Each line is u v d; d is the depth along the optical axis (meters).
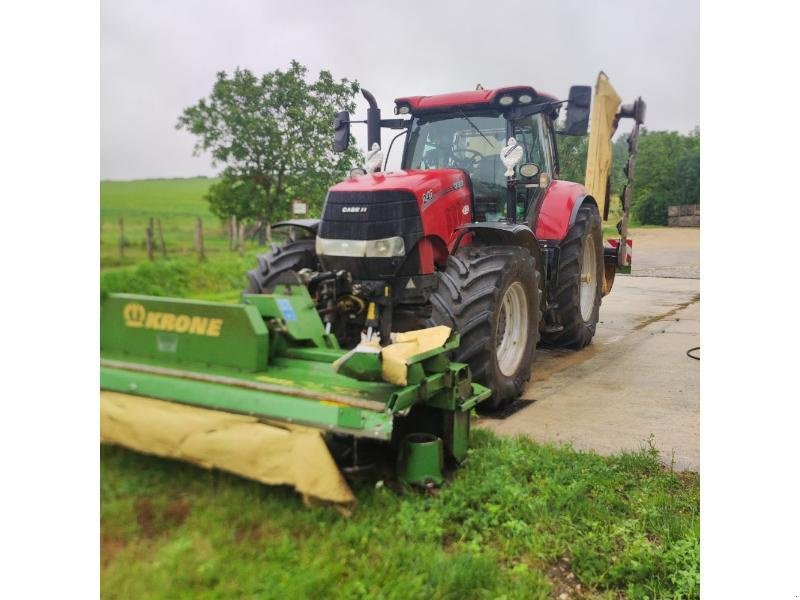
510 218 4.47
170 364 2.91
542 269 4.97
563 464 3.09
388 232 4.06
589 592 2.27
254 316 2.82
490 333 3.87
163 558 2.16
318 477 2.36
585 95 4.43
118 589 2.08
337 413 2.41
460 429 3.07
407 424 3.11
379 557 2.26
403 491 2.70
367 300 4.17
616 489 2.94
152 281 3.46
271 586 2.06
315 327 3.18
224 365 2.83
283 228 4.74
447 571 2.19
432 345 2.85
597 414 4.07
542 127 5.21
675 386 4.71
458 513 2.60
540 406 4.24
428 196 4.21
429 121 5.05
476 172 4.91
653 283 11.00
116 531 2.26
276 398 2.54
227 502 2.40
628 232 6.45
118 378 2.78
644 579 2.34
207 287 3.99
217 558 2.17
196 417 2.54
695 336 6.67
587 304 6.09
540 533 2.54
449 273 4.00
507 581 2.24
